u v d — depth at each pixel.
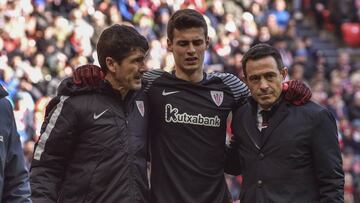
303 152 15.77
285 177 15.71
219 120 16.61
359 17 70.44
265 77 15.81
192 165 16.36
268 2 66.06
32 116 39.12
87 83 15.59
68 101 15.53
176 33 16.27
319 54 61.06
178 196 16.27
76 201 15.54
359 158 48.78
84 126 15.48
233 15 60.31
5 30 43.88
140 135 15.75
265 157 15.87
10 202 14.02
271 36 58.34
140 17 53.09
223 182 16.72
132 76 15.50
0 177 13.70
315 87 54.53
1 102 13.88
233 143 16.77
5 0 45.78
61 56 44.09
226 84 16.81
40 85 41.91
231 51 54.28
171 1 56.06
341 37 70.12
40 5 47.50
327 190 15.69
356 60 68.50
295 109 15.90
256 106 16.20
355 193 42.44
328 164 15.66
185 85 16.53
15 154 14.05
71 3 51.41
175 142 16.41
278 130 15.83
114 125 15.50
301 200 15.70
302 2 72.50
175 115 16.44
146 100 16.36
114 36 15.41
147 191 15.73
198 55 16.31
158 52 48.38
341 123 50.47
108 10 51.31
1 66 40.53
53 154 15.55
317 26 71.06
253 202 15.89
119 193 15.28
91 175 15.39
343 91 56.34
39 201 15.28
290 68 56.25
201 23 16.25
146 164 15.81
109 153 15.41
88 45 46.34
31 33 45.78
